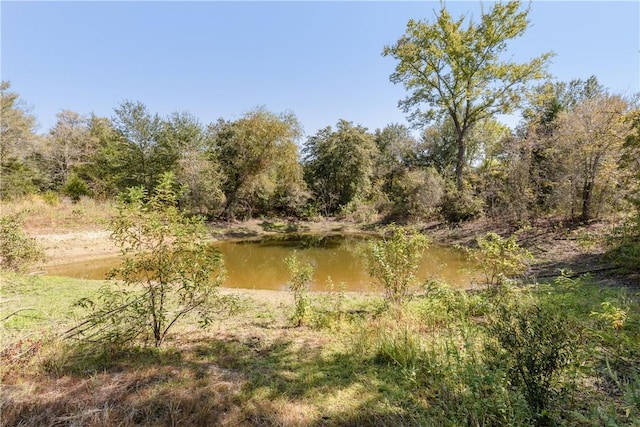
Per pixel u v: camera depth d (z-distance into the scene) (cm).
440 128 3203
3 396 238
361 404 266
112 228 361
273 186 2462
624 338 292
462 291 495
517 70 1773
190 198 2012
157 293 379
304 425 237
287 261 589
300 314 501
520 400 205
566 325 269
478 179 1733
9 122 2028
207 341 415
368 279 990
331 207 2980
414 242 546
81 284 743
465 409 223
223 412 248
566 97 2353
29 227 1327
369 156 3153
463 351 320
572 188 1172
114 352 348
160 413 241
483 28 1792
